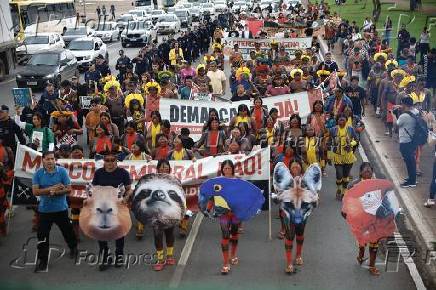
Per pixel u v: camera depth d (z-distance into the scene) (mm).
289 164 12352
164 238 13375
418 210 14844
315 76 24969
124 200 11680
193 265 12023
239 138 15359
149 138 16453
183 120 18641
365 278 11391
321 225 14141
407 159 16438
